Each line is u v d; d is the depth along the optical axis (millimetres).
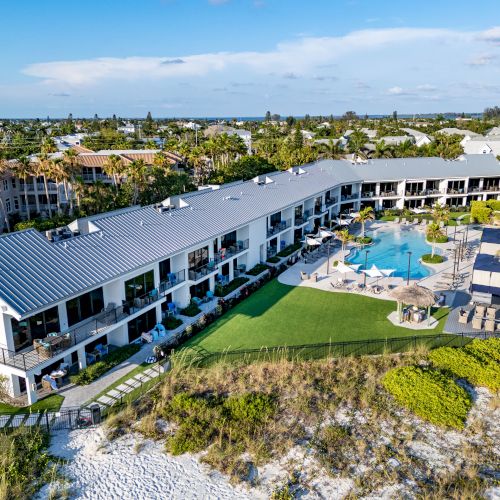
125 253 34656
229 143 105625
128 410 27844
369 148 121500
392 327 37562
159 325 35969
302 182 66375
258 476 23891
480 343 34688
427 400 28875
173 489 23094
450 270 50938
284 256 55312
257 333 36688
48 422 26578
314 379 31172
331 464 24531
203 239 40750
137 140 170250
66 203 83000
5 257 28953
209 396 29609
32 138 150875
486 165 83062
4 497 22094
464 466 24438
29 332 29016
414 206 80188
